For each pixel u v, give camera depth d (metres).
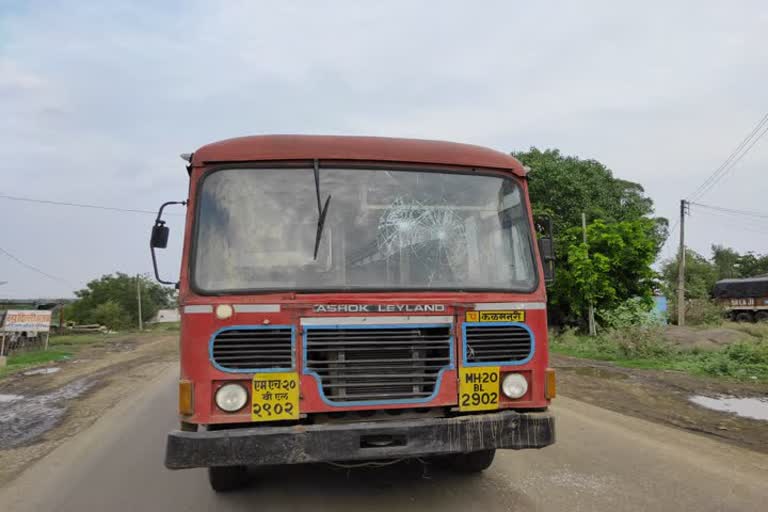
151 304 65.25
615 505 4.57
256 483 5.23
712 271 46.09
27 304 54.00
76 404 10.16
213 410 3.95
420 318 4.22
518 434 4.12
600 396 9.62
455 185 4.62
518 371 4.40
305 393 4.01
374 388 4.09
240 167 4.36
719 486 4.98
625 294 22.00
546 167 26.52
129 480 5.46
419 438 3.95
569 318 23.94
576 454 6.05
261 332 4.04
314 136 4.50
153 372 15.42
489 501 4.68
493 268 4.56
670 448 6.24
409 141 4.65
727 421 7.55
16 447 6.99
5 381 14.05
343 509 4.57
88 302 59.97
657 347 15.28
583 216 22.17
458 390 4.22
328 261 4.25
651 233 33.03
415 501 4.70
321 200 4.36
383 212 4.43
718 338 17.31
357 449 3.87
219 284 4.11
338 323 4.10
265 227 4.27
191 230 4.21
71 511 4.67
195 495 4.99
